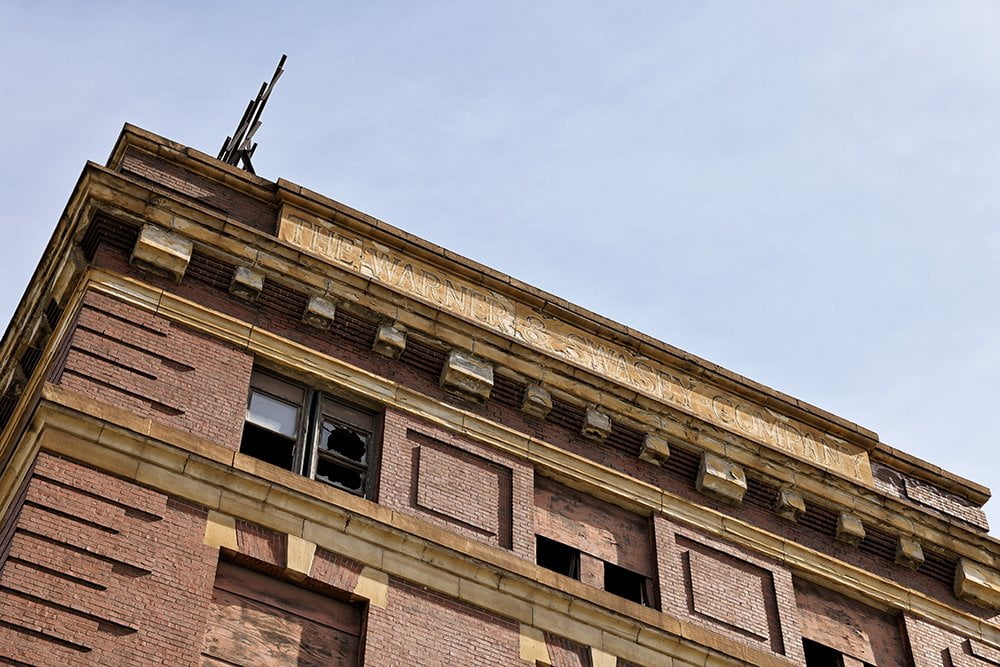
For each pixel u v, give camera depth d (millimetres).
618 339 28031
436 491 24109
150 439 21469
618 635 23750
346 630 21734
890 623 27703
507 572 23266
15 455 21219
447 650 22047
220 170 26125
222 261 24578
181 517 21125
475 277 27172
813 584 27297
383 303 25484
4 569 19359
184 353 23250
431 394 25469
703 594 25547
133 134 25672
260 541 21609
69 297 24078
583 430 26453
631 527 26016
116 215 24062
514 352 26281
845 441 29688
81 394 21484
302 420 23969
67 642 19094
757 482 27672
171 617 20062
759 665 24703
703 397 28391
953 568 29078
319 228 26188
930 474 30422
